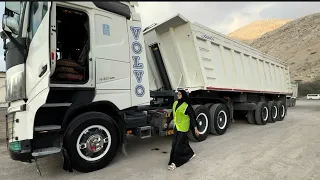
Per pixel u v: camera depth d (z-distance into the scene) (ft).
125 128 14.24
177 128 13.47
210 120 20.70
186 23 18.37
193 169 12.83
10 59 12.17
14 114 11.46
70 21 13.58
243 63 25.77
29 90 11.44
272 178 11.52
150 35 20.54
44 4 10.96
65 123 11.73
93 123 12.30
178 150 13.28
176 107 13.82
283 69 37.40
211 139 20.25
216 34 21.63
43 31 10.89
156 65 21.36
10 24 12.10
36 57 11.21
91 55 12.49
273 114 31.48
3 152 16.84
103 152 12.88
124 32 13.99
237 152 16.10
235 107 26.94
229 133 23.09
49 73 10.60
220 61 22.26
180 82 20.58
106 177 11.80
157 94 20.01
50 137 12.01
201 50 19.52
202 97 21.01
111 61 13.30
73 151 11.64
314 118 35.94
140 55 14.79
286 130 24.90
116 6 13.44
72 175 12.10
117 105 13.55
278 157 14.92
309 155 15.34
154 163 13.94
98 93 12.83
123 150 14.11
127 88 14.03
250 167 13.07
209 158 14.74
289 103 58.29
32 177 11.91
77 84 12.03
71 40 15.11
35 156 10.75
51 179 11.64
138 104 14.55
